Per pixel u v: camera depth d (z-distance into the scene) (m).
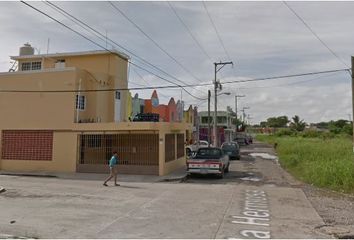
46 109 24.11
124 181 19.48
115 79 28.27
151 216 10.93
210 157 22.66
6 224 9.83
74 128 23.38
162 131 22.05
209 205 12.75
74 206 12.40
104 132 22.84
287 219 10.75
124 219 10.52
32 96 24.48
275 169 26.66
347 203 13.48
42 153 24.05
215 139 38.25
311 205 13.03
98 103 26.19
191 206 12.55
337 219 10.85
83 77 25.12
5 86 25.09
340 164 18.83
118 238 8.55
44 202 13.10
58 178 20.72
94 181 19.36
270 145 67.81
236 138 69.38
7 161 24.66
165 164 22.47
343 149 30.61
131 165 22.47
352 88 22.23
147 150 22.55
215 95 38.72
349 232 9.38
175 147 25.44
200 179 21.05
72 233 8.98
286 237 8.81
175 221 10.30
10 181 19.20
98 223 10.01
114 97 27.97
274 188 17.20
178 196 14.64
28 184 17.94
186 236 8.73
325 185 17.56
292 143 45.16
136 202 13.24
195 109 56.47
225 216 11.01
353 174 17.12
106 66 28.45
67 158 23.47
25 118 24.52
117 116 28.44
